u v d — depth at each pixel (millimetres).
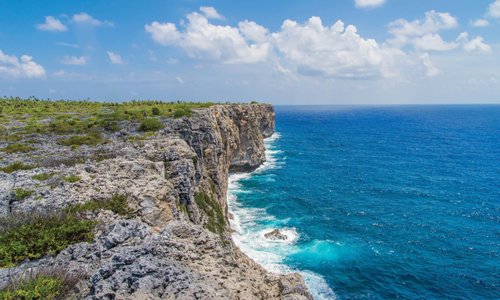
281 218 56250
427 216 58312
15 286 10117
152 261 10891
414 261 43094
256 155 94375
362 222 55312
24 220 15664
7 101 97188
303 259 42500
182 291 9602
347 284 37688
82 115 66750
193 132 44750
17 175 23859
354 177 85312
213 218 35844
